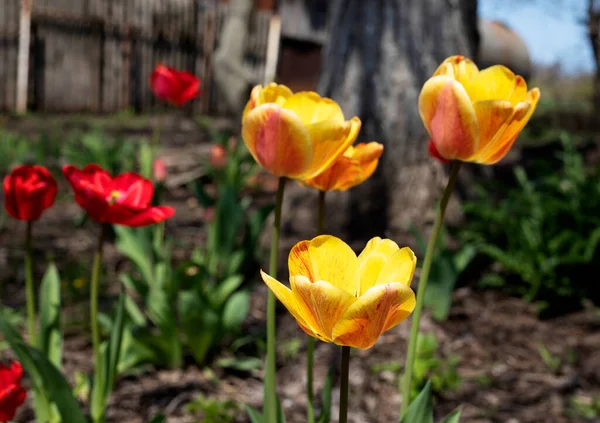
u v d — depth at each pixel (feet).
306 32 59.77
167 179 23.04
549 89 62.23
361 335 3.15
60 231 17.30
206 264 11.87
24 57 43.88
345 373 3.47
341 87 14.43
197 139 33.55
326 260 3.43
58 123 36.42
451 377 9.80
